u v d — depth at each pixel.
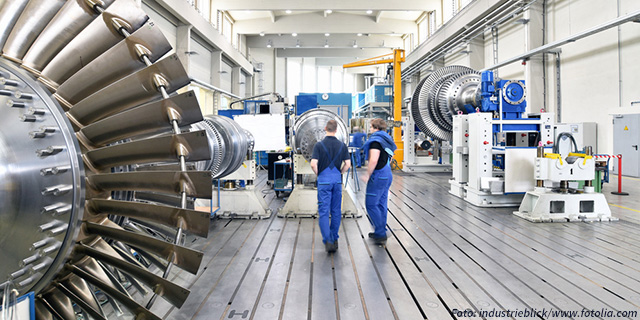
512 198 5.37
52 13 1.32
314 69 23.80
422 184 7.84
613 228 4.10
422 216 4.78
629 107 7.26
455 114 6.93
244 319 2.10
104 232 1.27
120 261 1.21
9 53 1.31
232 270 2.88
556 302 2.30
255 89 20.05
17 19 1.30
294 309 2.23
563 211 4.69
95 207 1.30
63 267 1.27
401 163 11.27
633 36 7.14
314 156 3.31
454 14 12.65
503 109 5.31
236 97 16.34
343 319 2.10
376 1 12.23
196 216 1.14
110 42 1.38
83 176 1.19
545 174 4.62
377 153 3.40
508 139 5.32
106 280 1.33
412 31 16.89
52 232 1.12
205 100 13.09
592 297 2.37
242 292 2.47
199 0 11.75
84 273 1.26
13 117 1.12
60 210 1.12
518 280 2.65
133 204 1.23
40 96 1.18
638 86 7.09
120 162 1.29
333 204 3.35
